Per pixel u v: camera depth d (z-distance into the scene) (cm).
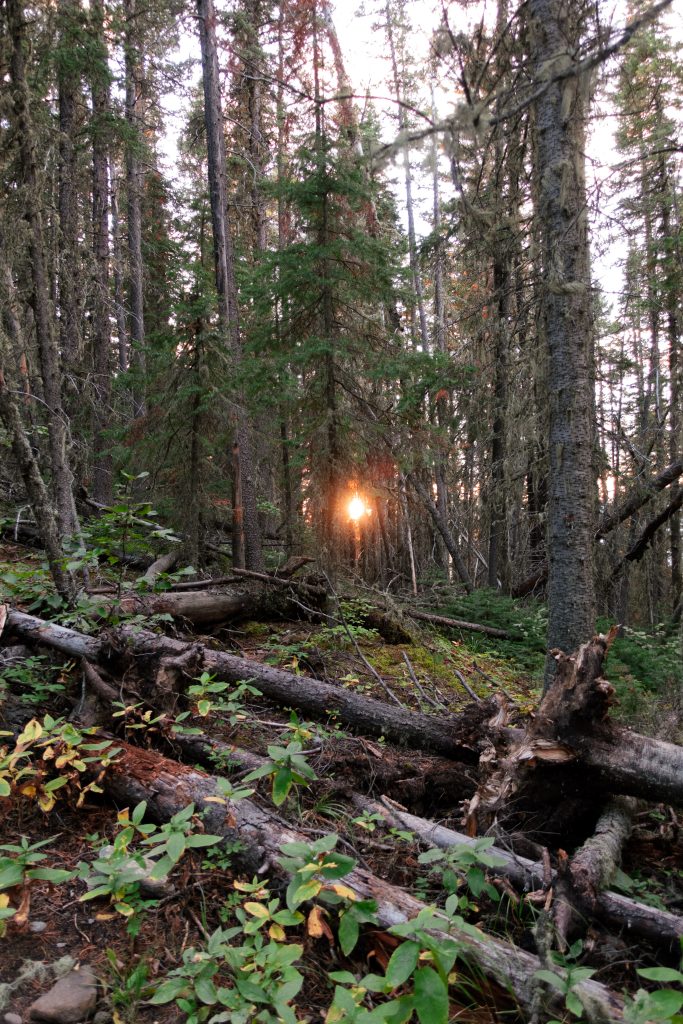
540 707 379
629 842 361
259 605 776
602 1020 221
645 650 841
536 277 544
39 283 617
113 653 439
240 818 315
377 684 653
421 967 200
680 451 1009
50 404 630
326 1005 238
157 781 346
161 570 835
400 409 776
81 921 276
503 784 367
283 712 506
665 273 1077
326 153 718
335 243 709
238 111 1498
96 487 1178
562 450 506
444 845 334
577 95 412
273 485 1455
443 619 976
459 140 446
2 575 553
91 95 1298
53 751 329
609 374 749
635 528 1034
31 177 607
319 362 759
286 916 238
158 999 214
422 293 1619
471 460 989
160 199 1958
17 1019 217
